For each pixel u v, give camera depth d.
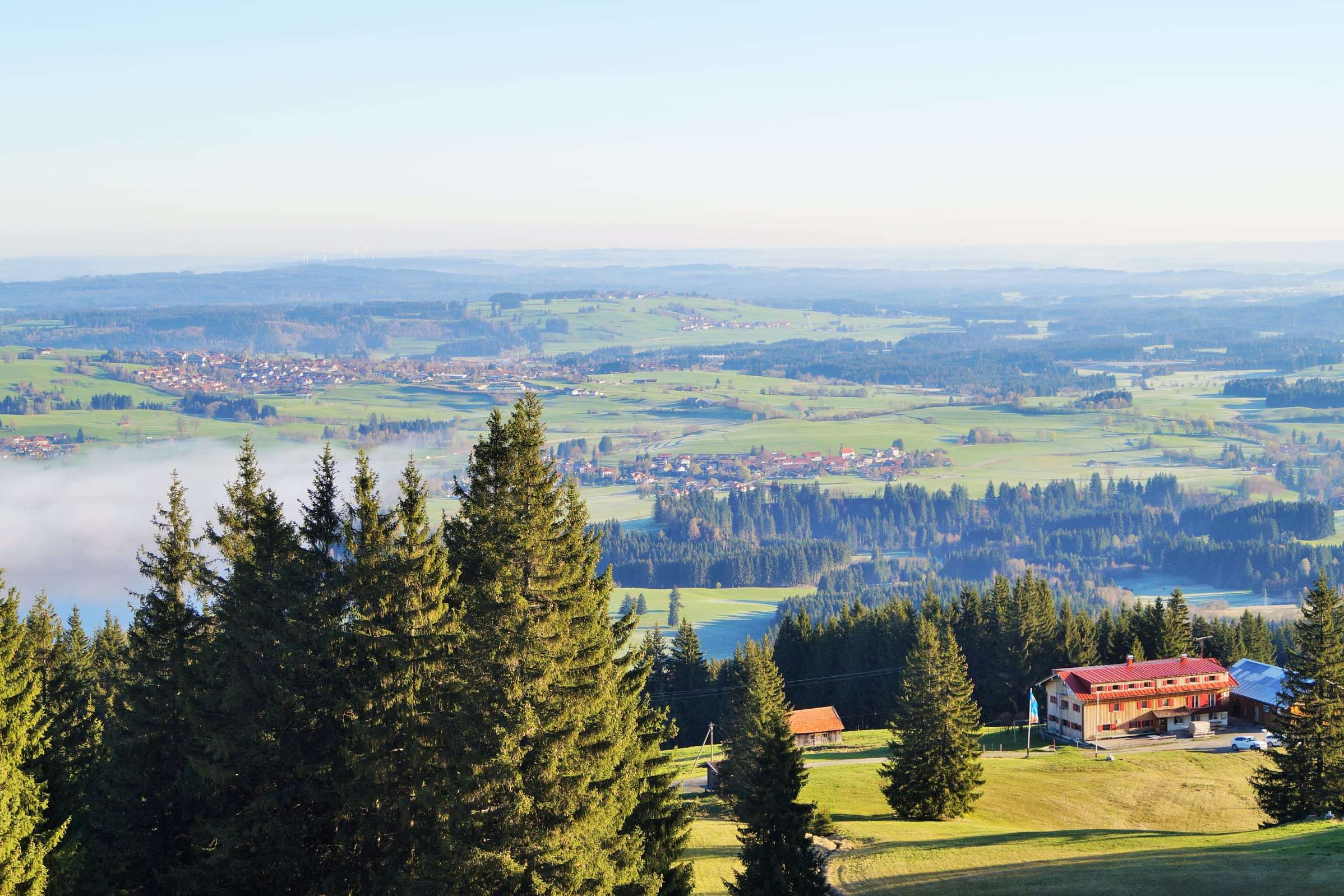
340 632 45.94
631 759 44.44
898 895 63.50
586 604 43.78
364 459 46.94
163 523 51.81
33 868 41.25
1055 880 62.34
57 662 71.38
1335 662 78.62
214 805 46.19
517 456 45.53
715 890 63.97
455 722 40.16
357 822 44.66
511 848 37.81
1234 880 57.75
